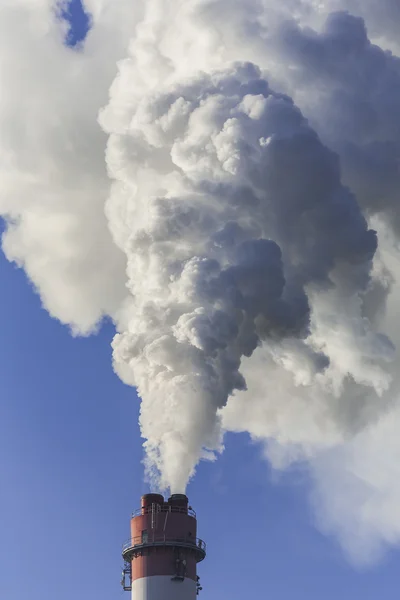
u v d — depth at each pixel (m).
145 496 108.38
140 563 104.81
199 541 107.00
